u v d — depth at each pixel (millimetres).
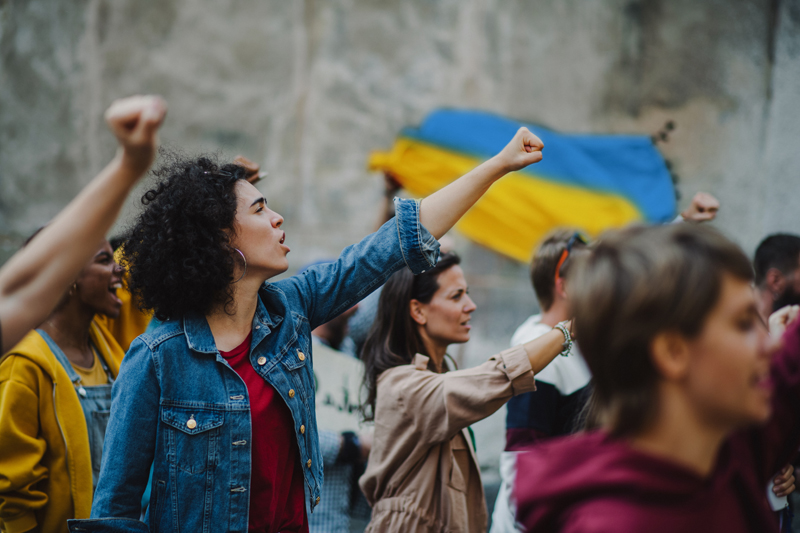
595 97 6039
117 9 5438
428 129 5266
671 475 831
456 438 2088
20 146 5348
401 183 5133
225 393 1488
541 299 2533
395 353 2180
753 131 6184
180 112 5500
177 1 5496
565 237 2504
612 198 5184
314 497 1621
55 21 5391
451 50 5781
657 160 5270
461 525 1955
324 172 5684
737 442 1004
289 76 5672
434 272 2203
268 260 1561
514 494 938
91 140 5438
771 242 2697
